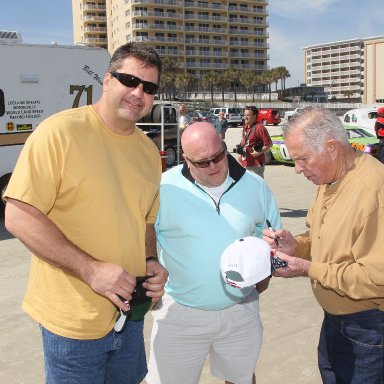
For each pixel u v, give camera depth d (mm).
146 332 4051
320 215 2168
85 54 8898
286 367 3484
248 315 2590
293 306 4535
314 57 172750
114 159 2057
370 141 12336
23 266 5820
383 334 2102
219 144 2311
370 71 130750
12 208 1824
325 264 2047
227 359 2631
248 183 2488
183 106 14141
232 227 2418
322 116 2043
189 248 2428
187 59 101938
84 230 1953
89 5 110750
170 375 2609
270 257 2100
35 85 8328
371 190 1949
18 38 8195
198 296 2461
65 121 1941
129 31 98875
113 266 1875
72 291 1961
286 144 2119
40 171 1822
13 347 3830
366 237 1941
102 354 2070
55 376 2025
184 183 2439
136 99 1991
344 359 2211
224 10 103375
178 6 99000
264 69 109812
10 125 8094
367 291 1955
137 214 2117
